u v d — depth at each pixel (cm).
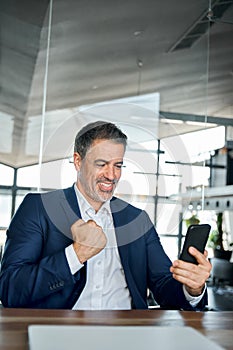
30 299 98
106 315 78
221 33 391
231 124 382
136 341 59
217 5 310
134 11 388
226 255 338
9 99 374
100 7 383
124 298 112
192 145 375
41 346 55
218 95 389
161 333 63
